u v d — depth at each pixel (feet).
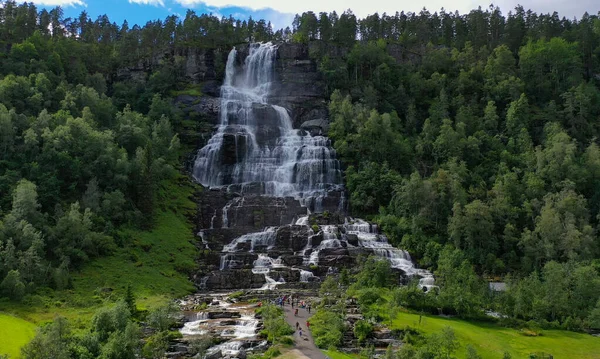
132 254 336.49
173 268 338.34
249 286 330.75
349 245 381.60
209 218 421.18
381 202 447.42
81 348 186.60
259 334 222.28
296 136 531.91
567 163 441.68
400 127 531.50
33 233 298.76
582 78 626.23
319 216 414.41
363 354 206.39
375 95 567.59
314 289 320.09
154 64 615.16
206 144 516.32
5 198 332.19
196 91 591.78
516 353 226.38
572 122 534.37
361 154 491.72
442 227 404.77
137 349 202.69
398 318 252.21
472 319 278.26
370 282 309.22
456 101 567.18
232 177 490.49
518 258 386.52
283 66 618.44
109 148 393.29
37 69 507.30
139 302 278.05
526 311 289.12
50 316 250.78
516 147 500.33
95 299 277.64
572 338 260.01
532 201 412.77
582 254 365.20
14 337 213.87
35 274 283.79
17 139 384.88
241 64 641.81
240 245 380.78
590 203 427.33
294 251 376.48
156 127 483.51
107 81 607.78
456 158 456.86
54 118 416.67
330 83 596.29
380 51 622.13
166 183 445.37
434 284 334.44
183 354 204.85
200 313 253.24
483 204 394.73
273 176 487.61
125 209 377.91
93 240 327.26
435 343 202.18
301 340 217.15
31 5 647.56
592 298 301.43
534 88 606.55
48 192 350.02
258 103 563.48
